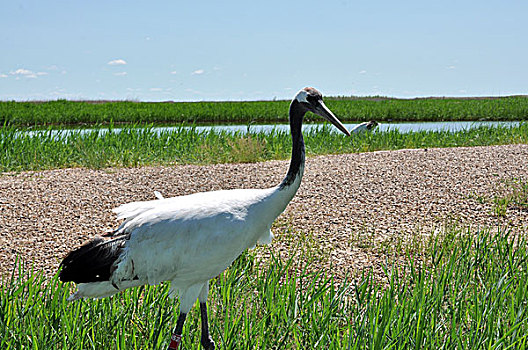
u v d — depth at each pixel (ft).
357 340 12.82
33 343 12.41
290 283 16.31
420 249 22.21
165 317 14.53
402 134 55.62
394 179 33.50
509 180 32.71
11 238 22.56
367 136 53.01
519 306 14.65
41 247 21.77
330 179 33.47
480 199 29.09
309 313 14.80
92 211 26.45
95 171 35.40
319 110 14.38
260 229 13.93
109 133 46.32
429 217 26.78
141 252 13.16
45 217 25.34
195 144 44.88
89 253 13.19
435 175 34.42
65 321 13.30
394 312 14.15
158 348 13.29
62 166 37.73
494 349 12.34
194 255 13.07
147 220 13.26
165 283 15.94
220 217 13.17
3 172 34.83
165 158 40.60
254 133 51.26
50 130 44.45
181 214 13.20
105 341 13.62
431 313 14.69
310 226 25.27
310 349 13.29
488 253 19.79
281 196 14.07
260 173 35.14
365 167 36.76
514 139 52.24
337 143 49.08
